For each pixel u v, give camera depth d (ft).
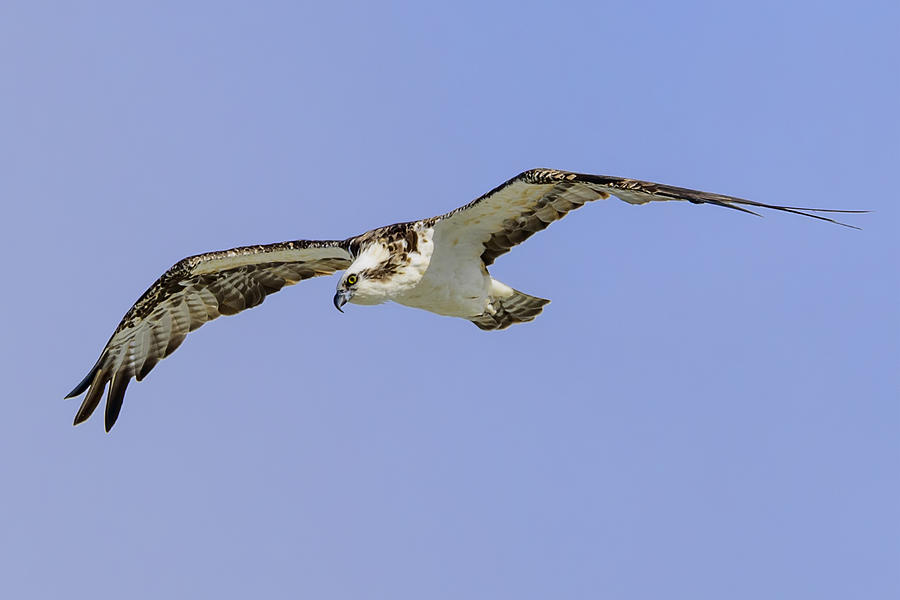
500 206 49.83
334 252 55.67
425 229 51.90
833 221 38.75
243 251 56.65
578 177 45.88
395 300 52.90
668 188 43.47
